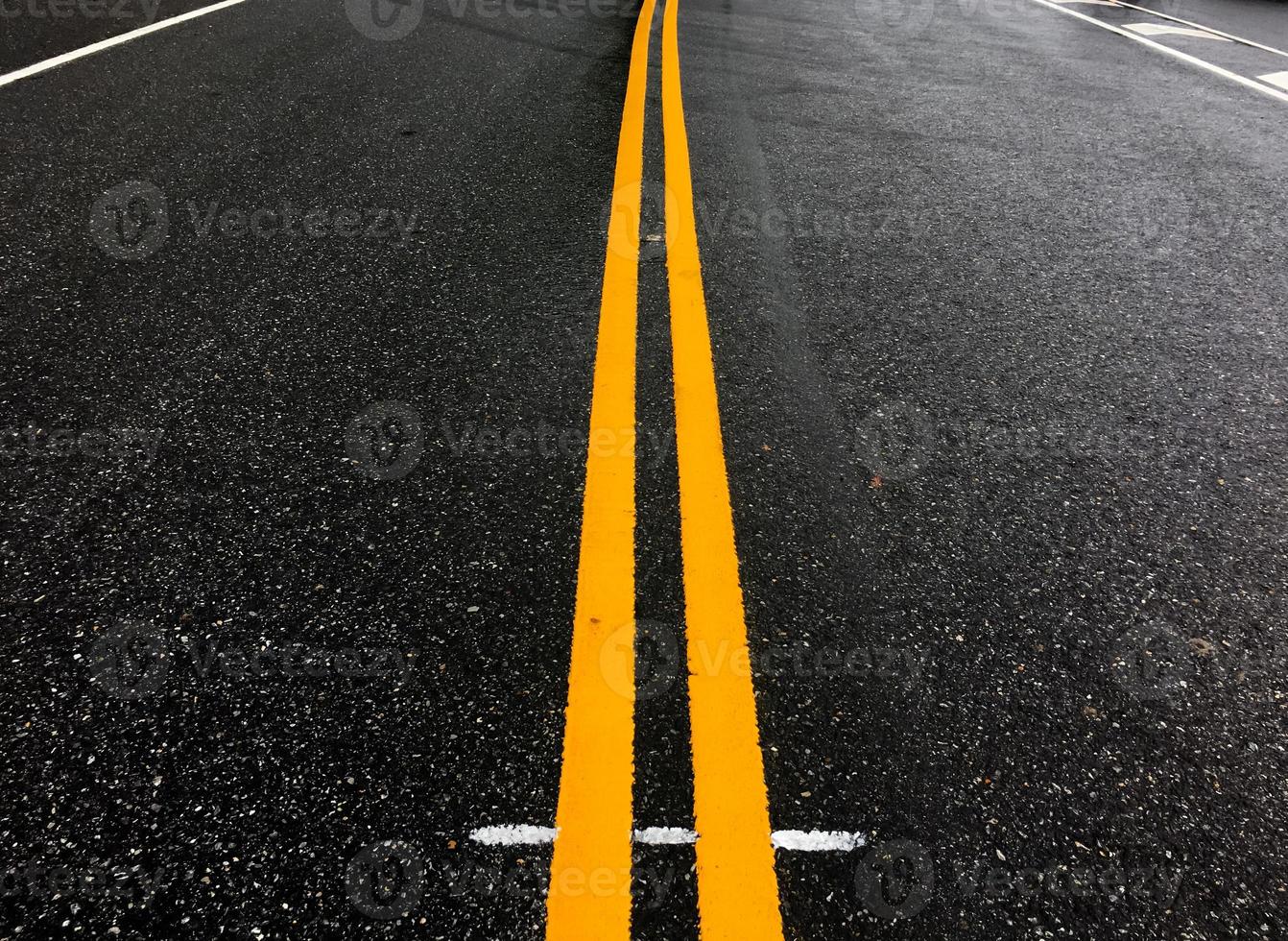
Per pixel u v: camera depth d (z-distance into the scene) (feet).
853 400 8.18
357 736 4.96
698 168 13.87
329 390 8.05
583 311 9.53
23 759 4.76
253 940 4.00
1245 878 4.45
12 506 6.54
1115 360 9.03
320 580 6.01
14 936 3.97
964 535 6.61
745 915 4.19
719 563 6.27
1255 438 7.86
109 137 13.76
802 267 10.75
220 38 19.83
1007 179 14.08
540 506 6.75
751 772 4.86
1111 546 6.55
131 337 8.73
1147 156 15.56
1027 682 5.45
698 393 8.18
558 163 13.79
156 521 6.45
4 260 10.03
